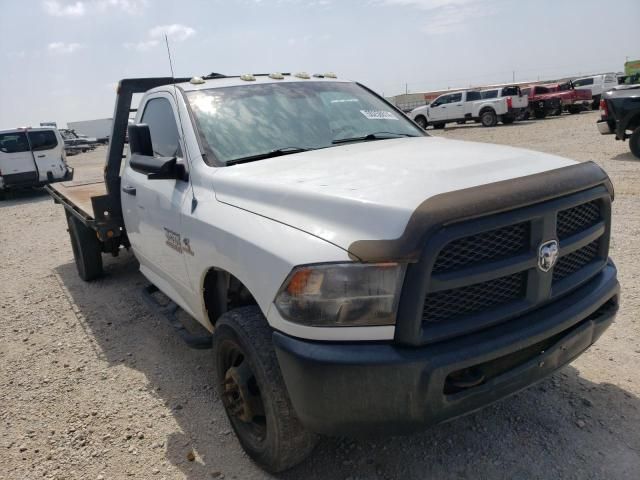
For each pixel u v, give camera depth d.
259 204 2.63
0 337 4.88
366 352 2.06
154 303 4.20
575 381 3.32
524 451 2.76
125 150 5.11
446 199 2.09
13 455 3.11
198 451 3.02
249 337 2.51
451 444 2.87
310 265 2.13
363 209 2.16
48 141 16.42
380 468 2.74
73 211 5.76
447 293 2.13
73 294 5.93
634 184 8.59
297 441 2.51
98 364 4.18
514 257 2.21
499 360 2.26
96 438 3.21
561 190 2.30
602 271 2.75
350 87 4.29
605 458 2.66
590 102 30.95
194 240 3.04
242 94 3.71
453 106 27.27
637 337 3.78
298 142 3.44
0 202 16.03
